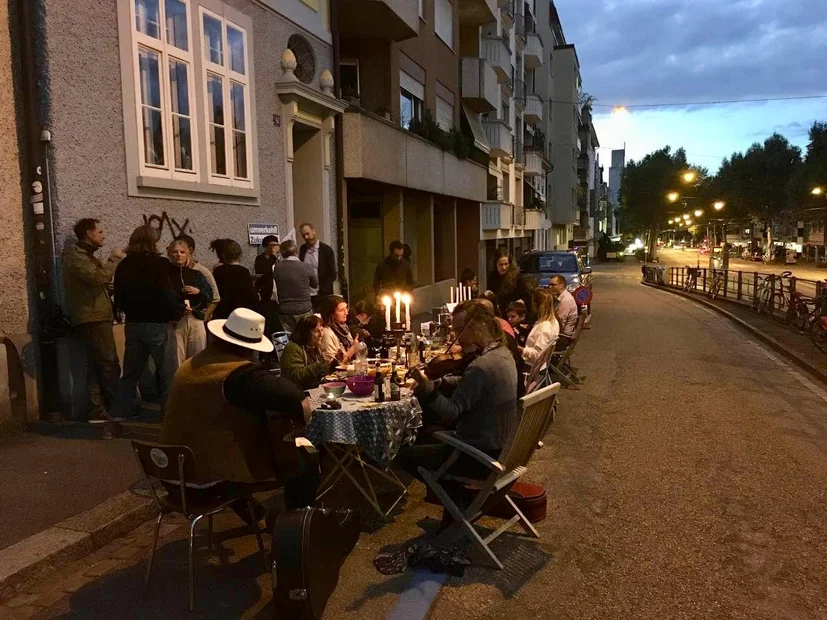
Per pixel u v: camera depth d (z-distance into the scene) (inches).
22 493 189.5
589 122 2881.4
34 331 251.8
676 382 379.9
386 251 605.0
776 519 192.5
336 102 444.8
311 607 131.9
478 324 175.6
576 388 361.1
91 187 261.6
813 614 143.3
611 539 179.9
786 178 2733.8
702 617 142.2
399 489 214.7
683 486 217.9
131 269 240.5
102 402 259.4
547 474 229.6
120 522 176.9
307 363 219.6
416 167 601.3
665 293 1221.1
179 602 145.9
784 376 406.0
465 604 147.6
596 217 3981.3
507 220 1106.1
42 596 147.9
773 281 713.6
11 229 243.6
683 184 3184.1
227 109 343.9
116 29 269.9
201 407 146.1
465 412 169.5
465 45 995.9
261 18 375.6
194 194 317.1
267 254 347.9
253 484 152.6
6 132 241.1
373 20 529.0
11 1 241.6
